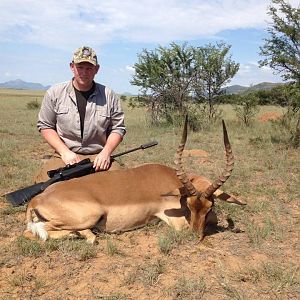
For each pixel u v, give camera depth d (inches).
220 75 325.7
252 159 179.0
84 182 88.9
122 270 75.8
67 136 104.3
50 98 101.7
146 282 71.4
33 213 87.0
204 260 80.4
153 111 326.6
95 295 67.7
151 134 262.8
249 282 72.1
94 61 96.2
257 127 298.8
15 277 72.5
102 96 102.8
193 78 323.3
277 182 138.9
